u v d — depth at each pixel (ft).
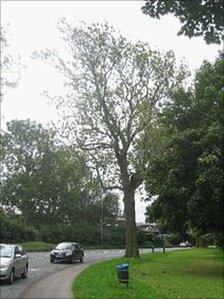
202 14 52.06
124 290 65.31
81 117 148.46
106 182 151.94
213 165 100.63
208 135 101.30
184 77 150.61
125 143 149.69
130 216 150.51
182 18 52.85
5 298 57.88
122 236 310.04
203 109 110.42
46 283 75.20
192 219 110.63
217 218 106.52
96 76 149.38
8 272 74.43
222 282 91.61
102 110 149.59
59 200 329.11
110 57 148.46
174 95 114.21
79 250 136.56
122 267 71.87
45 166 314.76
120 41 149.18
